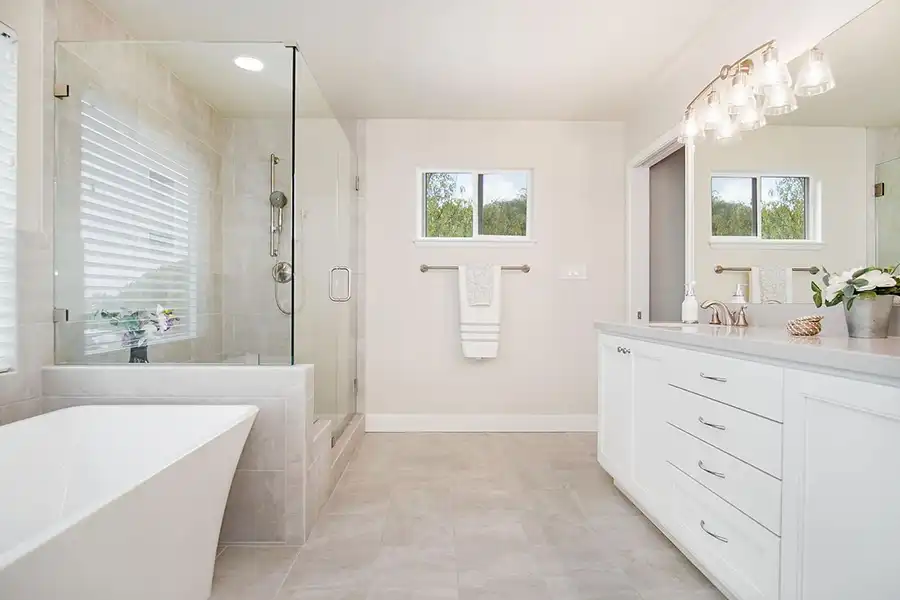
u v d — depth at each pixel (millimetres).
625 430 2543
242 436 1902
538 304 4117
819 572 1258
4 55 2041
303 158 2633
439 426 4109
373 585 1849
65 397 2205
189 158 2594
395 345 4117
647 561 2021
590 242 4113
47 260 2236
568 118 4062
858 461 1146
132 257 2514
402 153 4113
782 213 2320
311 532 2289
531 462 3297
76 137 2320
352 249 3902
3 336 2049
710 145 2766
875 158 1876
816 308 2176
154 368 2227
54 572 989
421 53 3014
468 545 2158
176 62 2479
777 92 2223
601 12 2566
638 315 3984
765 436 1460
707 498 1776
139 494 1285
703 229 2822
